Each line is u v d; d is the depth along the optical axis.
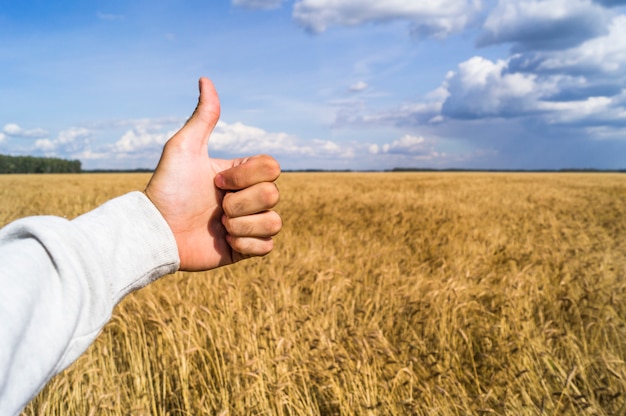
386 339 3.47
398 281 4.76
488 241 7.91
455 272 5.26
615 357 3.24
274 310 3.71
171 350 3.22
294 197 16.25
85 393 2.72
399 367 2.91
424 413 2.62
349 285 4.52
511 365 3.06
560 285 4.73
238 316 3.53
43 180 32.22
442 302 3.94
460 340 3.60
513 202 15.34
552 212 12.57
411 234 8.40
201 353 3.00
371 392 2.68
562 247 6.81
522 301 4.18
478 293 4.49
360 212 11.98
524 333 3.43
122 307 3.87
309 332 3.42
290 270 4.95
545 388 2.70
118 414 2.53
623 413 2.60
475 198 16.39
